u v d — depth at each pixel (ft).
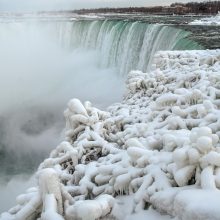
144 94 34.45
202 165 13.97
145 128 22.45
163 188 14.57
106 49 105.29
